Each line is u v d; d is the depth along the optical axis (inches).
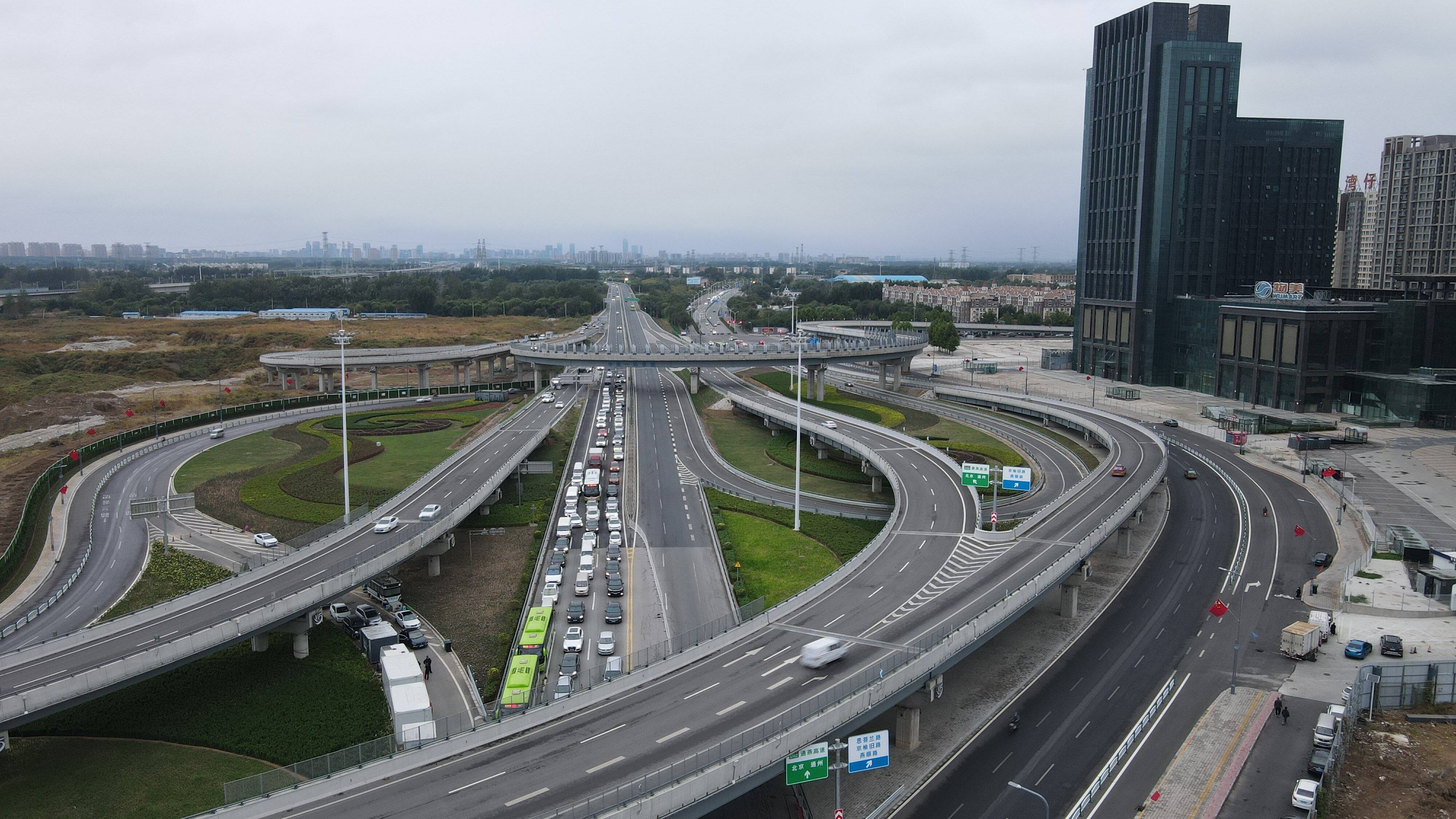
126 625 3678.6
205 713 3503.9
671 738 2800.2
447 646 4092.0
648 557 5236.2
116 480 6879.9
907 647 3390.7
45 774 3129.9
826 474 7101.4
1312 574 5024.6
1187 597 4761.3
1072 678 3907.5
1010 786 3129.9
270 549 5270.7
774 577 4896.7
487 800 2493.8
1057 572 4131.4
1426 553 5098.4
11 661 3361.2
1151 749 3344.0
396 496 5590.6
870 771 3223.4
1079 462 7303.2
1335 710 3410.4
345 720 3472.0
